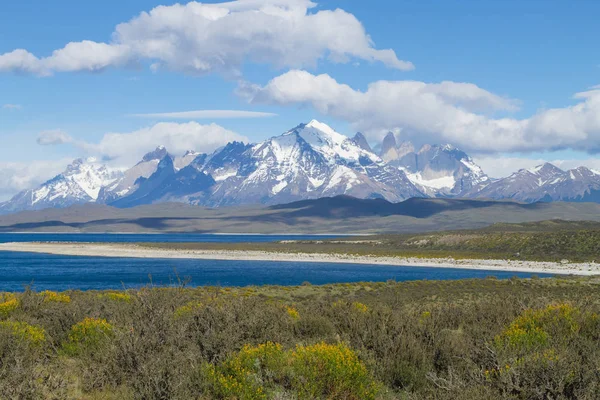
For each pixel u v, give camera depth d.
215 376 14.62
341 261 155.75
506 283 68.25
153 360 14.25
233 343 16.94
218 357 16.05
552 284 67.44
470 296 50.75
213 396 14.34
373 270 124.62
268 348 16.19
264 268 131.25
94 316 22.39
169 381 13.68
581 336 16.84
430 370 15.84
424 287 63.16
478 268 128.38
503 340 17.09
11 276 107.00
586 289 58.94
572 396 12.63
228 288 60.19
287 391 14.78
